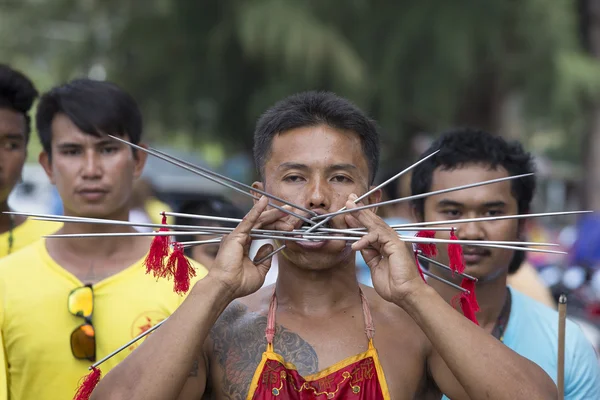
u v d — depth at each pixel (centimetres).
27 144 573
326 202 358
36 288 460
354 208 353
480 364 334
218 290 347
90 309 448
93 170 470
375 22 1756
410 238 359
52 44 2116
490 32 1761
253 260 363
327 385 348
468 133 494
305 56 1647
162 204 1012
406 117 1870
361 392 347
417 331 373
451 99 1788
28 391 448
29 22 2056
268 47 1656
